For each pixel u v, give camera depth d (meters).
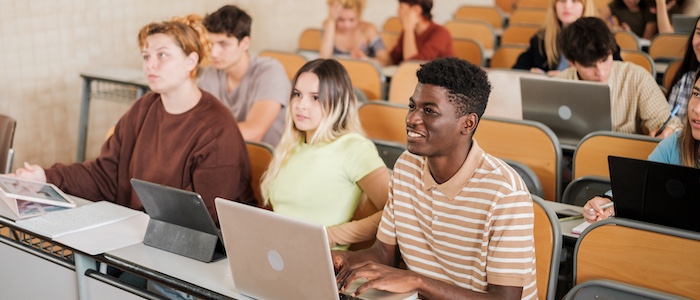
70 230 2.30
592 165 3.02
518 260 1.85
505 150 3.18
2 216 2.43
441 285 1.82
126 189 2.87
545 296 2.11
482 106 1.88
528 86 3.34
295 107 2.46
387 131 3.52
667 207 2.07
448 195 1.93
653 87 3.52
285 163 2.52
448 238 1.96
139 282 2.52
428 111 1.86
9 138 3.03
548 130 3.07
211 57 3.62
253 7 6.19
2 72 4.55
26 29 4.62
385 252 2.13
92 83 5.02
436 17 8.53
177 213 2.11
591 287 2.02
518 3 8.02
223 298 1.89
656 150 2.50
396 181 2.07
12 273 2.45
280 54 4.94
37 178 2.78
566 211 2.56
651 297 1.93
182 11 5.48
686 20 5.00
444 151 1.90
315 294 1.74
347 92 2.46
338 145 2.44
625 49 4.75
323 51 5.66
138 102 2.86
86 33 4.92
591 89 3.15
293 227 1.68
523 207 1.86
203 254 2.09
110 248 2.18
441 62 1.87
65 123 4.91
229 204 1.79
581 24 3.48
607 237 2.07
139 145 2.78
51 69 4.78
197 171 2.63
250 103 3.69
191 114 2.69
